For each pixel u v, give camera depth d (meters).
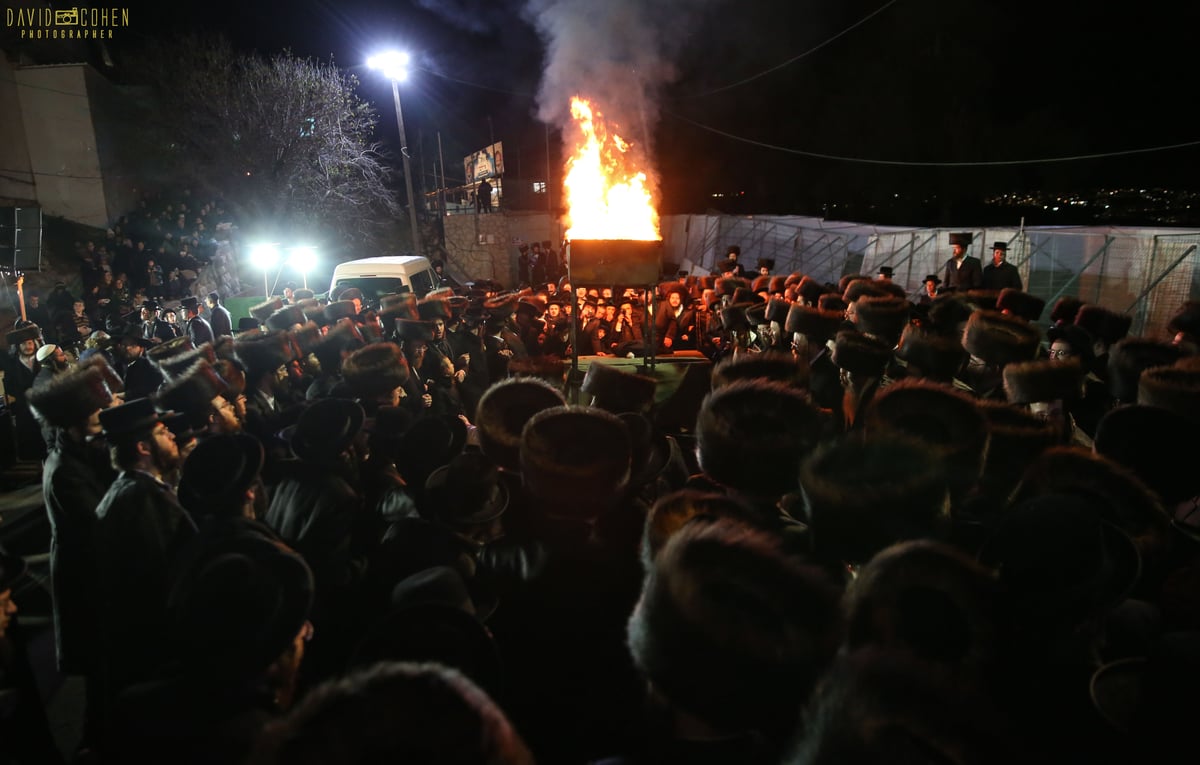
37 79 20.83
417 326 5.95
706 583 1.23
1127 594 1.70
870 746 0.99
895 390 2.30
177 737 1.49
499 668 1.84
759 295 7.72
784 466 1.92
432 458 3.12
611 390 3.12
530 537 2.27
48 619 4.86
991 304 6.16
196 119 24.25
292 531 2.94
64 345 10.96
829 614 1.23
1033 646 1.59
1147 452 2.47
